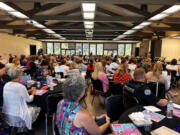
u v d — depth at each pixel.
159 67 2.77
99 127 1.18
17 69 1.95
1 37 7.92
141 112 1.55
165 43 10.66
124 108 2.06
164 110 1.68
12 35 9.09
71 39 13.31
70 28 6.80
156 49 10.64
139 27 6.09
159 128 1.27
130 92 1.99
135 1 2.89
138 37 11.16
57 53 15.47
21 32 8.95
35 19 4.64
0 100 2.10
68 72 3.64
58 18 4.67
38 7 4.41
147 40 12.20
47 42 15.32
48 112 2.07
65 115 1.04
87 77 5.46
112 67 5.33
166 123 1.38
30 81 2.85
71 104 1.07
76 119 1.01
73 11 5.84
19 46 10.16
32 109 2.19
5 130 1.95
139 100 1.86
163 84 2.65
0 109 2.01
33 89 2.36
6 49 8.43
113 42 15.37
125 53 15.41
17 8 3.64
